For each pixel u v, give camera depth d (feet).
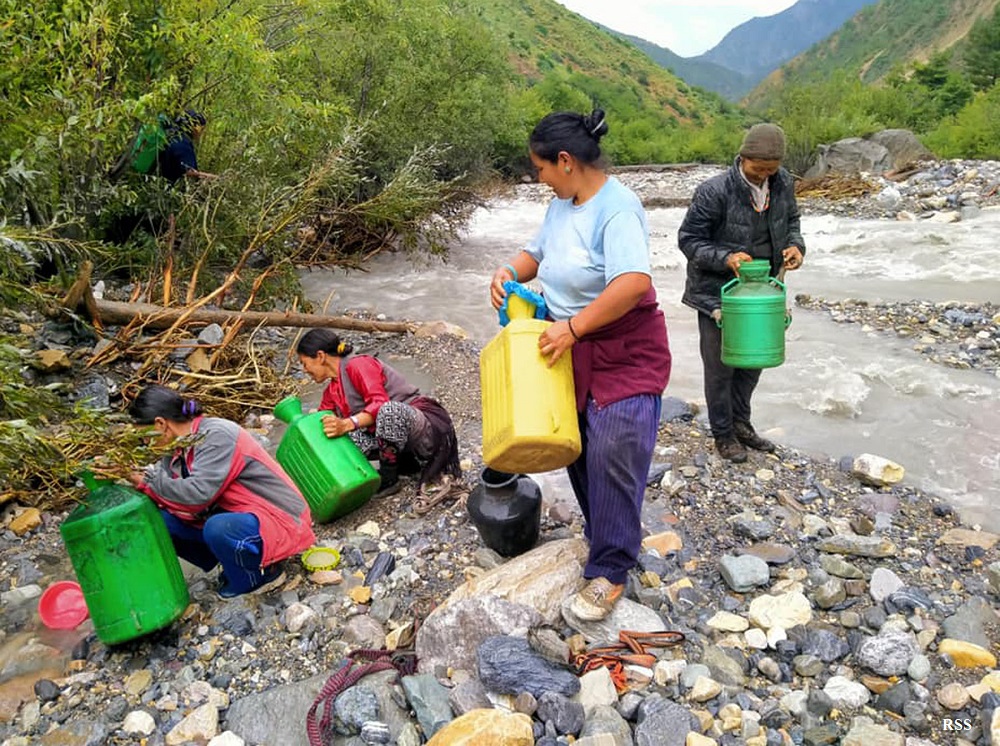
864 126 63.57
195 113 24.95
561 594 11.40
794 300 28.76
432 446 15.16
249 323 22.88
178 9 23.08
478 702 10.08
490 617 10.80
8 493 15.11
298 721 10.36
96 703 10.83
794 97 83.05
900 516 14.55
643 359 10.59
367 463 14.78
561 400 10.30
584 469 11.91
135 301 22.44
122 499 11.32
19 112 18.37
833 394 19.98
